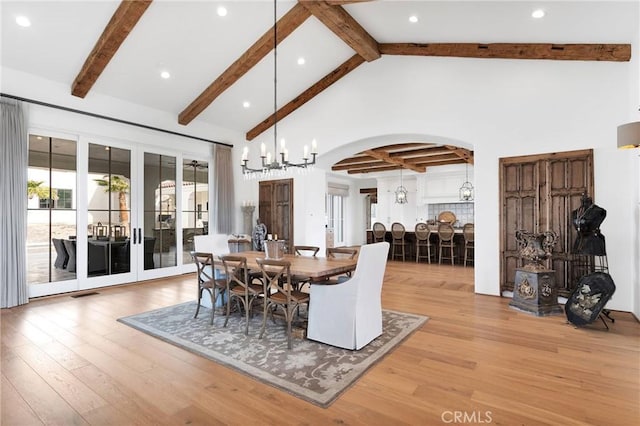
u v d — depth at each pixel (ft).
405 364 8.60
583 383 7.59
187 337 10.48
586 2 10.82
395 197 36.83
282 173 21.53
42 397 7.07
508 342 10.02
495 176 15.52
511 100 15.11
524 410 6.57
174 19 13.71
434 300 14.97
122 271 18.28
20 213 14.11
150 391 7.32
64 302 14.62
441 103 16.81
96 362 8.73
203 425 6.17
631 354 9.14
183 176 21.18
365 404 6.82
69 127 15.98
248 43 15.99
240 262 11.16
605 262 13.17
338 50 18.15
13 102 13.94
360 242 43.16
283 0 13.73
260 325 11.66
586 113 13.53
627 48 12.53
